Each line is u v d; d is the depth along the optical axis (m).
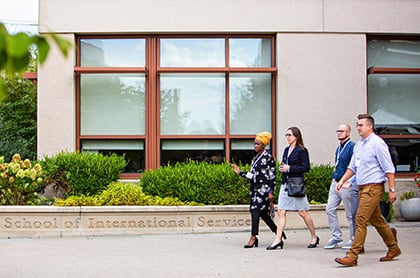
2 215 11.03
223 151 13.26
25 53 1.81
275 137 13.30
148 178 12.11
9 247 9.68
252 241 9.45
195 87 13.27
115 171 12.16
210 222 11.42
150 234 11.21
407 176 13.44
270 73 13.31
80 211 11.09
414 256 8.44
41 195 12.47
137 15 13.08
